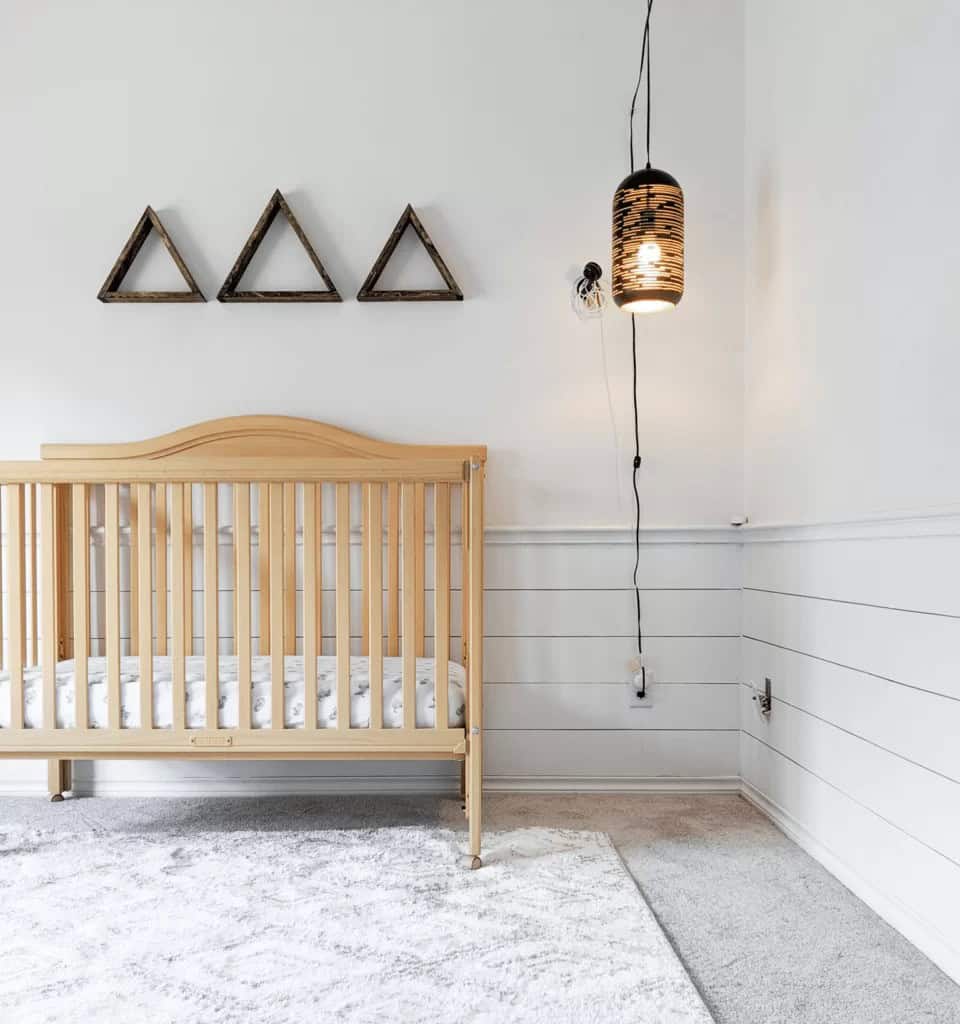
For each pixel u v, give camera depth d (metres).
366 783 2.53
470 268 2.54
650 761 2.52
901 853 1.62
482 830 2.15
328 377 2.55
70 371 2.54
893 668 1.66
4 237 2.54
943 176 1.50
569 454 2.54
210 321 2.54
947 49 1.49
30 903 1.69
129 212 2.54
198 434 2.50
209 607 1.91
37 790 2.52
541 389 2.54
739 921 1.65
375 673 1.90
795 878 1.86
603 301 2.53
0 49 2.54
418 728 1.92
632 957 1.47
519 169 2.55
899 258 1.65
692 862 1.95
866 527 1.75
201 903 1.69
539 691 2.52
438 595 1.90
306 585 1.90
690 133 2.54
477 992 1.36
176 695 1.90
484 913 1.64
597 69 2.55
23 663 1.93
